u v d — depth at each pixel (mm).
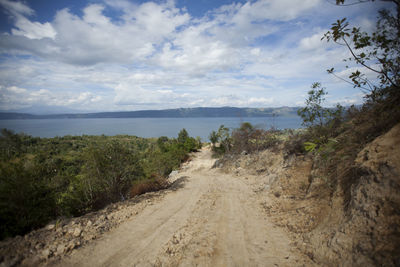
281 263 3133
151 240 3922
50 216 4461
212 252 3504
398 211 2531
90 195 8547
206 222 5078
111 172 9188
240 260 3252
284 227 4539
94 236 3854
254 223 5035
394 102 4199
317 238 3441
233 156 24969
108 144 9891
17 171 4062
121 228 4430
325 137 6562
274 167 12156
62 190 7035
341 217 3391
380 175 3014
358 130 5117
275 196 7020
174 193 8891
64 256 3125
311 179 6105
